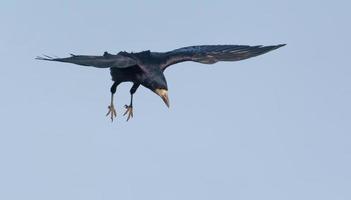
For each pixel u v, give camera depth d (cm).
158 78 1925
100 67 1720
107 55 1761
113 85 2006
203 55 1967
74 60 1700
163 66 1952
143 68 1927
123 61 1750
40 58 1644
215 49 1992
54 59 1666
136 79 1941
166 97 1922
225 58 1958
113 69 1970
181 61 1964
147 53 1955
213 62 1952
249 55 1953
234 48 1986
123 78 1964
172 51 1998
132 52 1958
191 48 2008
